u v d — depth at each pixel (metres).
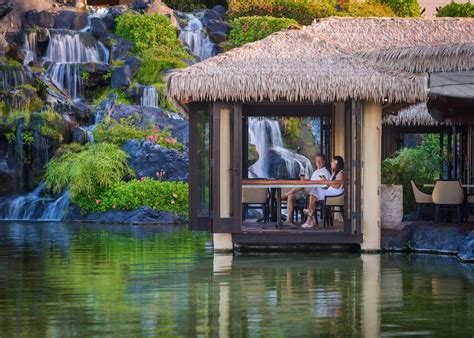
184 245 17.78
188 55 34.38
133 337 9.24
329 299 11.39
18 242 18.42
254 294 11.74
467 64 16.16
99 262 14.98
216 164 16.19
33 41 33.22
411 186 21.09
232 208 16.28
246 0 37.38
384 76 15.95
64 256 15.84
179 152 27.08
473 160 22.55
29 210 26.08
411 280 12.96
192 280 12.98
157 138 27.56
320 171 17.53
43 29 33.50
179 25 36.78
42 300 11.30
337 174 17.22
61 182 25.80
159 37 34.84
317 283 12.69
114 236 19.86
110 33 34.88
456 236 16.20
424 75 16.11
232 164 16.22
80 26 35.06
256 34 35.59
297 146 30.64
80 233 20.73
